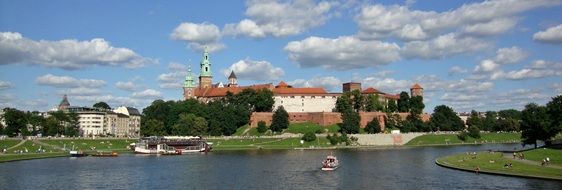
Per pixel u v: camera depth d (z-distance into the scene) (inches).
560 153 5753.0
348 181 4579.2
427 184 4301.2
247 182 4576.8
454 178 4579.2
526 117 6993.1
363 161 6397.6
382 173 5088.6
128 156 7628.0
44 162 6373.0
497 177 4539.9
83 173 5211.6
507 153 6589.6
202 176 4980.3
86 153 7652.6
